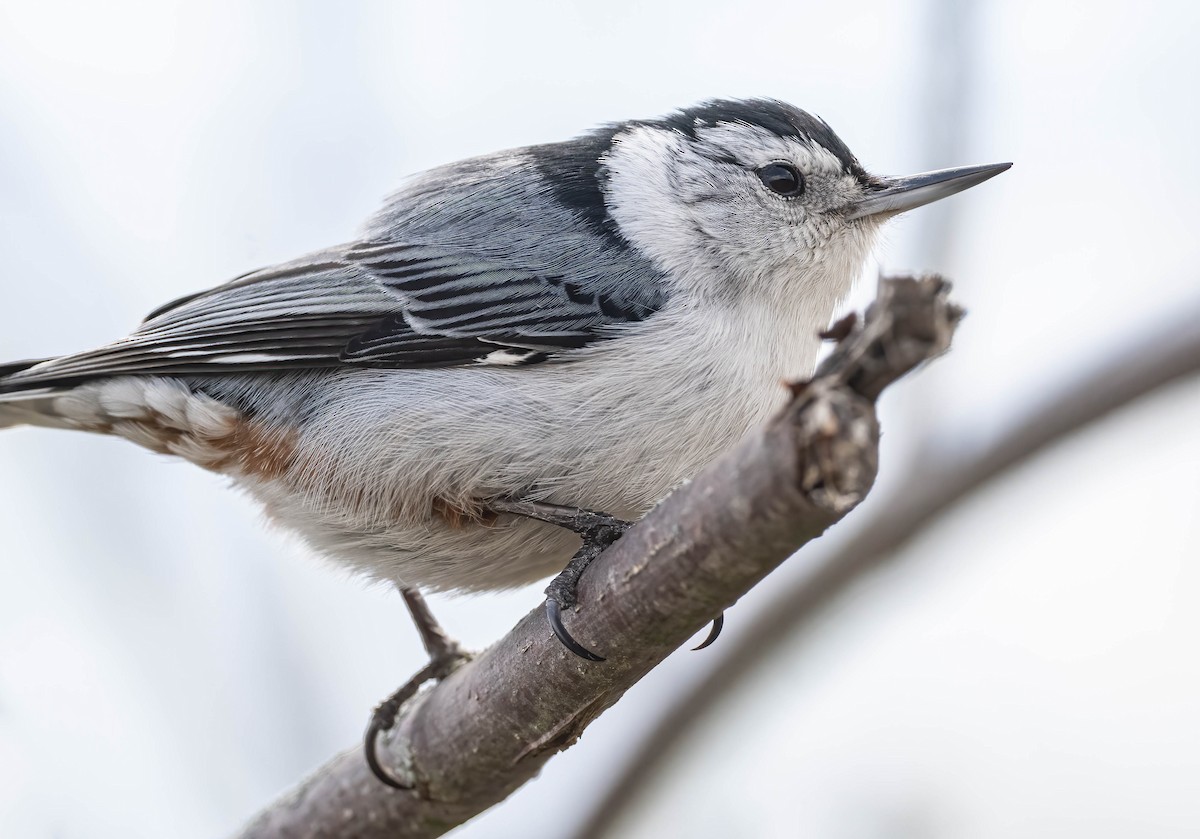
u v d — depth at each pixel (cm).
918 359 364
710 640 594
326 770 662
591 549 557
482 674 568
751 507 408
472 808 612
